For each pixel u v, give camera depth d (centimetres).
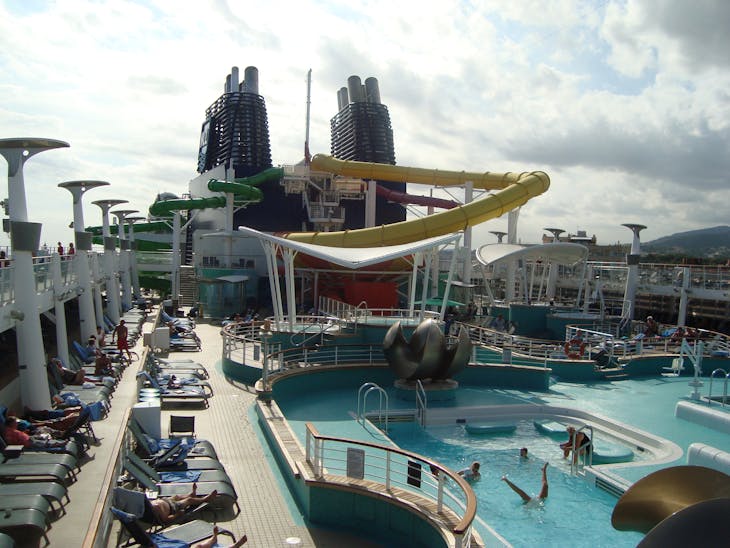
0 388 1255
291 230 5566
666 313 4650
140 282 5353
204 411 1608
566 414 1895
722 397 2130
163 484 971
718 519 582
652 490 712
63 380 1432
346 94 8669
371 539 956
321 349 2248
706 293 3625
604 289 4662
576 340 2716
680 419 1847
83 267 1958
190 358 2400
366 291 3553
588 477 1322
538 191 4106
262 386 1645
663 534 606
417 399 1789
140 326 2786
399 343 1900
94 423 1166
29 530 680
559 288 5641
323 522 988
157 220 6781
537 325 3756
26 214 1152
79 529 717
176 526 858
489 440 1625
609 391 2238
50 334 2297
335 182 5009
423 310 2514
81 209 1953
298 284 4428
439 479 910
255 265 4859
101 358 1589
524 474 1366
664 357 2652
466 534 765
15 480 784
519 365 2378
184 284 5259
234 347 2297
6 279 1148
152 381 1691
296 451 1182
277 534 933
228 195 4475
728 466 1134
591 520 1127
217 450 1291
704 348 2753
